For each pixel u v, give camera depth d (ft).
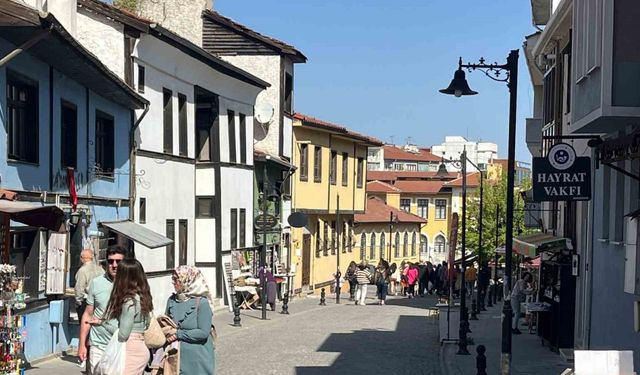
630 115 41.34
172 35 79.71
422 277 158.10
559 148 54.85
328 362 58.90
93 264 48.88
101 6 72.69
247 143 111.86
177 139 89.56
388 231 232.94
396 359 61.77
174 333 28.94
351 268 135.85
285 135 131.03
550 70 81.92
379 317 99.60
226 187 102.68
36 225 46.68
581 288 63.57
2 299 39.17
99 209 66.08
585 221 63.00
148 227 80.69
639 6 41.32
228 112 104.68
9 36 46.19
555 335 66.13
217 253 100.01
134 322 27.99
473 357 63.10
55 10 66.59
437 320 92.38
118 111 71.51
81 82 61.00
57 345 55.06
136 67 76.13
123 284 28.07
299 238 144.15
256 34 125.18
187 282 29.43
